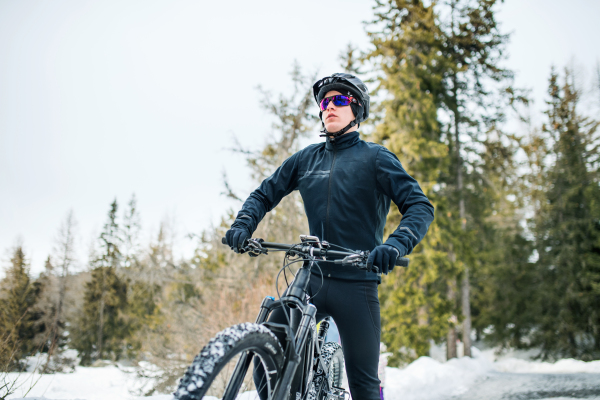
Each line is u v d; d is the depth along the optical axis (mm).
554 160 24922
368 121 19641
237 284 13023
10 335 3541
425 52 19562
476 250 22094
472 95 21031
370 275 2066
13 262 31000
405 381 7840
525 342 24594
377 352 2029
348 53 19703
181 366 11750
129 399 4645
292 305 1715
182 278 16672
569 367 15539
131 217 41031
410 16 20328
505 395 6684
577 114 25062
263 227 14453
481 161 20875
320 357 1996
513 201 26344
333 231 2127
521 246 25266
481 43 20391
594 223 22828
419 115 17609
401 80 18141
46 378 6367
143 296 33906
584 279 21406
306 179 2281
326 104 2258
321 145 2379
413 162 17781
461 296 20422
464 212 20547
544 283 23328
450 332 19172
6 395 3104
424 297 16906
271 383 1530
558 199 23875
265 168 16281
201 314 12078
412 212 1897
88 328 34531
